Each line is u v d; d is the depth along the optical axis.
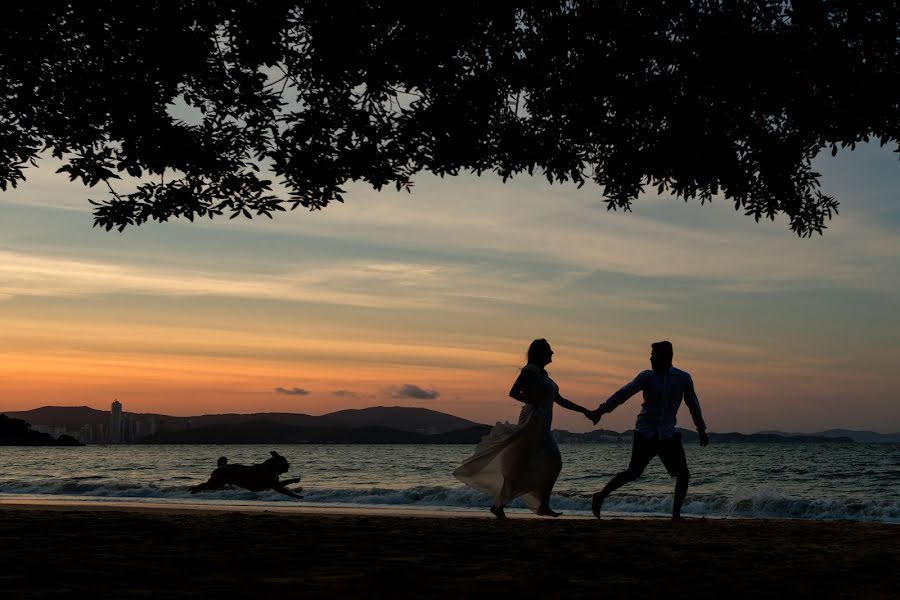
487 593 3.37
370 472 44.50
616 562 4.51
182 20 7.54
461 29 7.48
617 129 8.02
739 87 7.54
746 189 8.19
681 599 3.37
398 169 8.35
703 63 7.45
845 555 5.11
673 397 8.50
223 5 7.55
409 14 7.34
